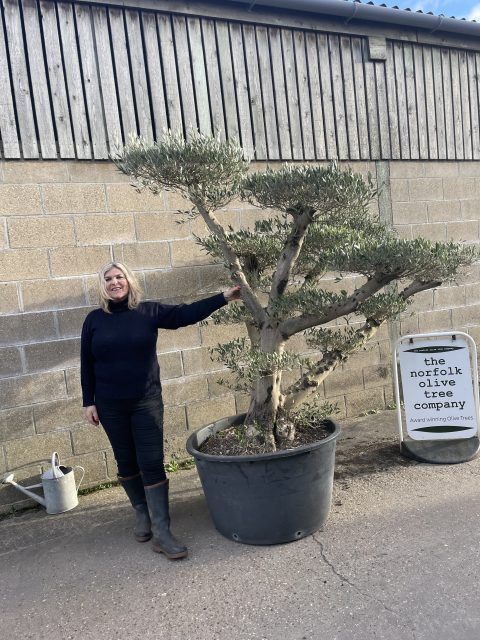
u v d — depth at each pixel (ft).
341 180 9.58
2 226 13.44
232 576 9.93
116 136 13.61
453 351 14.90
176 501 13.26
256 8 16.24
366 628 8.29
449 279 11.30
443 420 14.93
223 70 16.01
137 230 14.99
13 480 13.53
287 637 8.25
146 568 10.46
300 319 11.34
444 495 12.48
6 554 11.44
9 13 13.44
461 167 20.24
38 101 13.76
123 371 10.71
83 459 14.39
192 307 11.07
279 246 12.57
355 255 10.39
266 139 16.67
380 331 18.80
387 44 18.62
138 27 14.89
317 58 17.44
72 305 14.23
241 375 11.29
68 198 14.15
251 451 11.14
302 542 10.89
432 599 8.80
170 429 15.52
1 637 8.83
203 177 10.19
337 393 18.13
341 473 14.14
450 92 19.89
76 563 10.88
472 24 19.16
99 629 8.84
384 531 11.05
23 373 13.70
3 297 13.48
